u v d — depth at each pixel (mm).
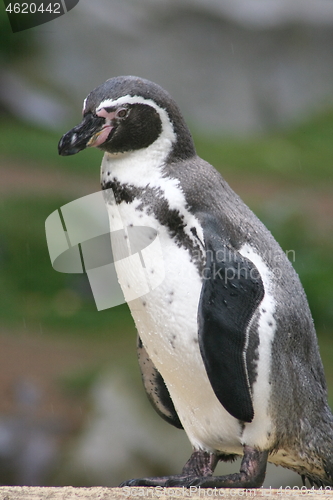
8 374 21047
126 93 7586
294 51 50938
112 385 16562
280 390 7469
